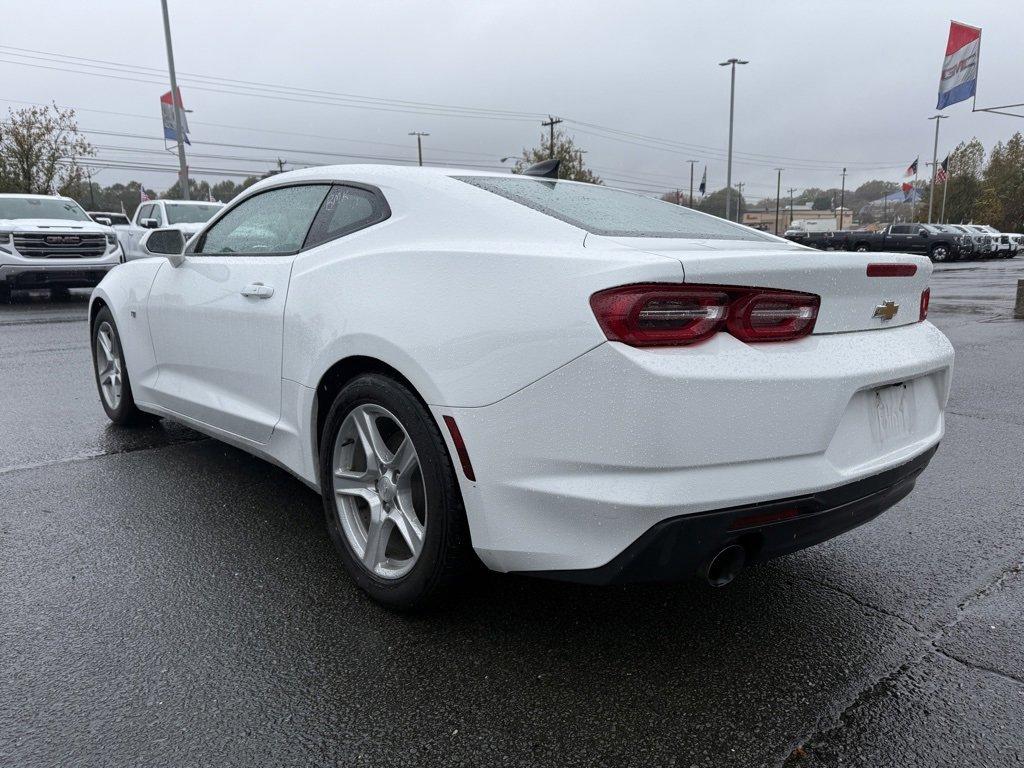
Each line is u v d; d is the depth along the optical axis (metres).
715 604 2.73
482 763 1.90
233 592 2.73
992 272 25.59
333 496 2.78
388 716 2.07
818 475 2.15
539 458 2.10
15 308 12.12
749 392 2.02
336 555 3.05
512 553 2.20
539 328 2.09
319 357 2.72
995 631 2.57
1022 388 6.57
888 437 2.46
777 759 1.93
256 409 3.24
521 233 2.40
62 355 7.56
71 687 2.16
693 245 2.37
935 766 1.92
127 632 2.46
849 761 1.93
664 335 1.97
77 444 4.48
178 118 25.36
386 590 2.56
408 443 2.47
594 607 2.69
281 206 3.30
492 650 2.39
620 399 1.96
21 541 3.12
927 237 33.78
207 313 3.48
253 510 3.49
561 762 1.91
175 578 2.83
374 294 2.54
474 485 2.23
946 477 4.18
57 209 13.39
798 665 2.35
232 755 1.91
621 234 2.40
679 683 2.24
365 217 2.85
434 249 2.45
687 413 1.96
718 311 2.03
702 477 1.99
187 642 2.41
